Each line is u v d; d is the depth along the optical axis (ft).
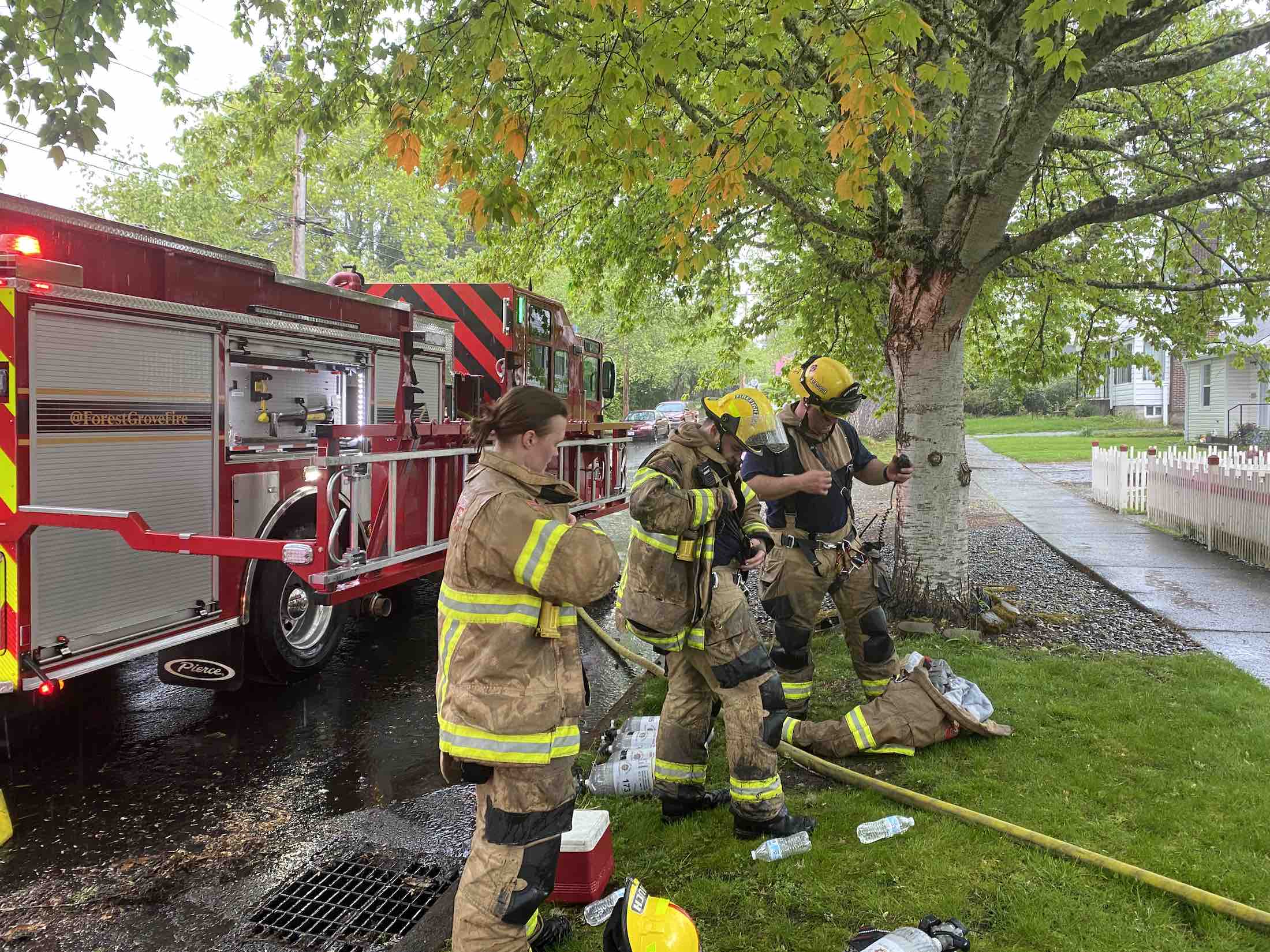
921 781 11.63
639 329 111.65
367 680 18.31
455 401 21.44
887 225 19.29
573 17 13.67
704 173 14.24
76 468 12.44
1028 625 20.08
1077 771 11.86
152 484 13.71
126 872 10.40
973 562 28.02
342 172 22.98
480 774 6.80
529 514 6.74
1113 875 9.21
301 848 11.00
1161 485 35.29
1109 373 125.80
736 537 10.22
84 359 12.53
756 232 27.84
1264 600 22.58
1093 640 18.93
